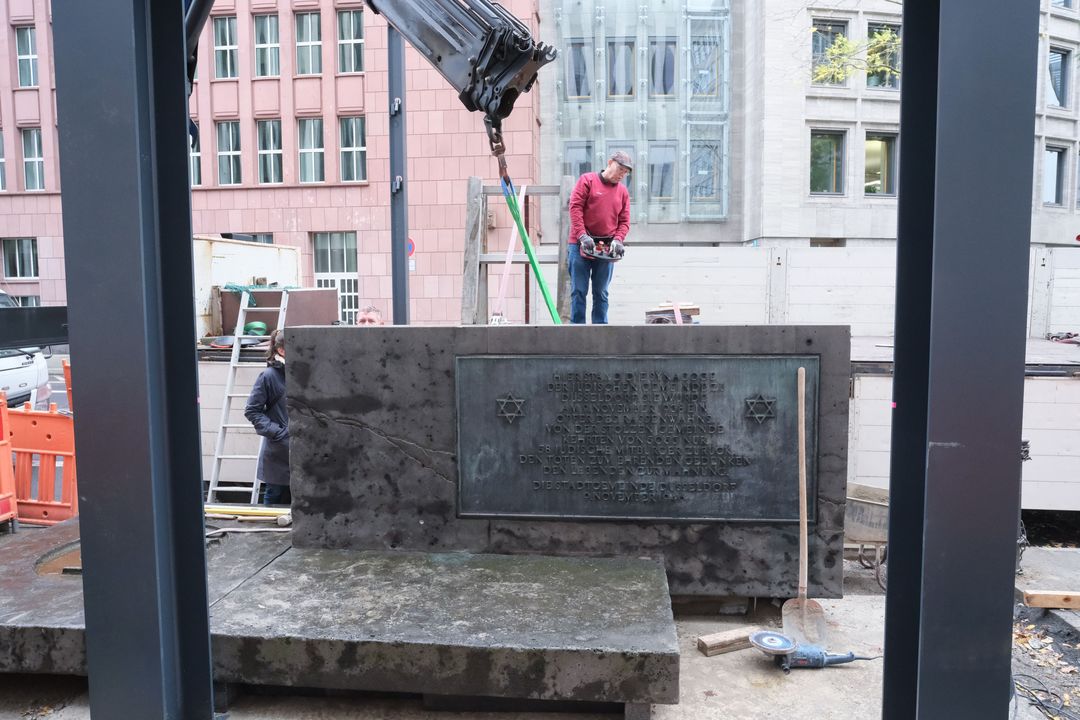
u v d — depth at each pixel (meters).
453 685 2.97
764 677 3.36
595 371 4.01
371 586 3.60
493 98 3.98
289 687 3.25
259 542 4.34
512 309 18.56
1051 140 26.39
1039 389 6.66
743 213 24.19
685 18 23.41
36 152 23.03
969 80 1.49
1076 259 10.57
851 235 23.92
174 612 1.98
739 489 3.97
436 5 4.10
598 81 23.39
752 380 3.93
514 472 4.09
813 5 21.58
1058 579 4.99
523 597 3.45
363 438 4.16
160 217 1.93
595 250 6.41
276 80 21.44
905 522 1.78
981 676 1.57
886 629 1.80
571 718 3.06
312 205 21.50
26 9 22.19
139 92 1.79
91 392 1.82
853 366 6.75
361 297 21.34
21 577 3.76
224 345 8.44
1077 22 26.20
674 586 4.04
